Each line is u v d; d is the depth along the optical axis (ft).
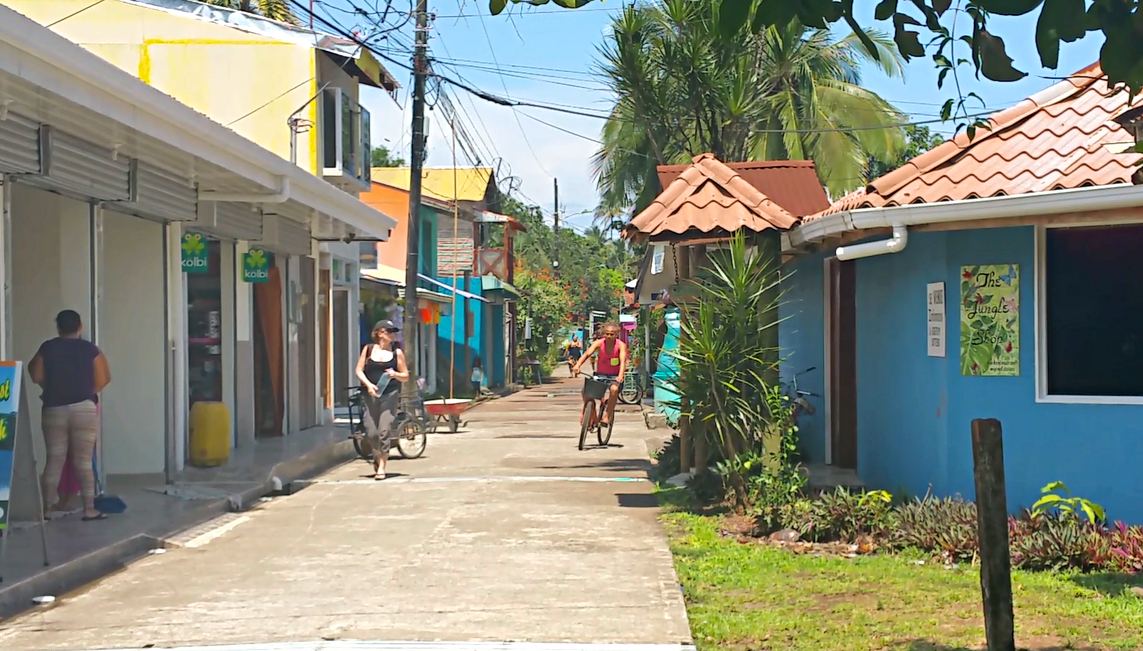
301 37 75.51
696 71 59.62
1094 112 35.40
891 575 29.32
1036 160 34.45
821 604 26.63
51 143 34.68
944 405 35.06
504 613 26.21
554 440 69.56
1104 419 33.32
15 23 27.32
